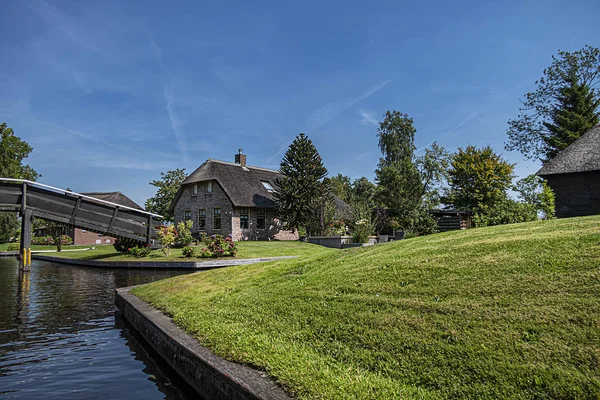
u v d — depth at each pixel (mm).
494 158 34062
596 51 37375
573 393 3010
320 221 31547
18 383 5578
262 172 40656
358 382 3676
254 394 3645
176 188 48312
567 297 4176
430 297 5016
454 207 37938
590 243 5305
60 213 24344
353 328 4793
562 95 38906
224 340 5227
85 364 6328
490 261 5566
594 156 20031
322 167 32062
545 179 21203
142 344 7379
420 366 3809
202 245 29500
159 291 9594
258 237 35594
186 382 5219
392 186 39062
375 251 8383
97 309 10773
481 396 3227
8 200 22828
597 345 3404
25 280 17359
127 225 26422
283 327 5363
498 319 4145
